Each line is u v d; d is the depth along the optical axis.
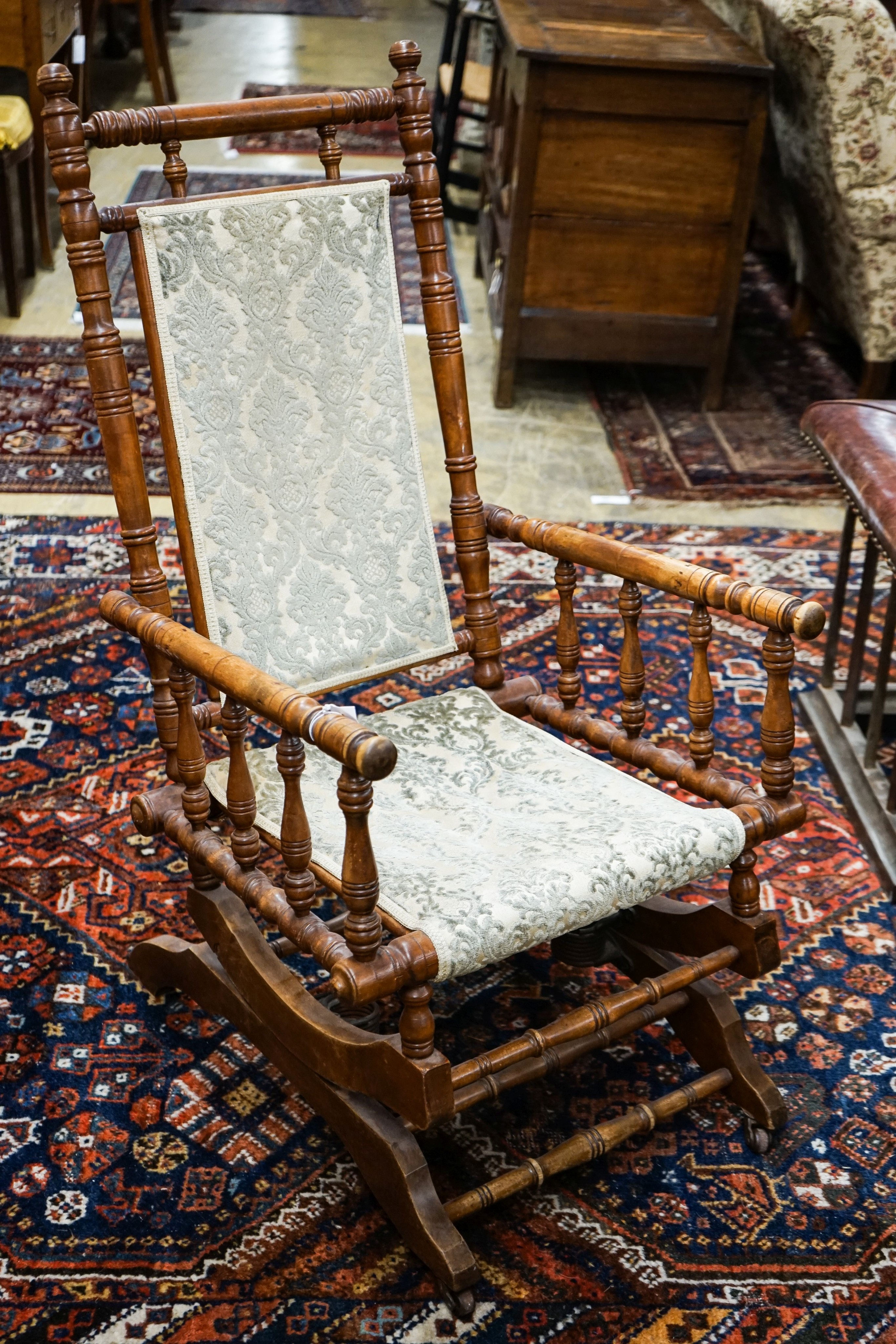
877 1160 1.83
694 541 3.48
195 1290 1.62
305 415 1.93
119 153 6.23
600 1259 1.67
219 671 1.55
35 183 4.89
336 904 2.27
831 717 2.76
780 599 1.67
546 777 1.88
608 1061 2.00
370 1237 1.70
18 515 3.46
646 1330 1.58
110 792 2.54
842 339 4.94
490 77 5.59
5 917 2.22
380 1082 1.58
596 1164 1.82
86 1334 1.56
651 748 1.94
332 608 1.99
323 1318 1.59
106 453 1.78
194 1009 2.07
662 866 1.64
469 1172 1.79
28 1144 1.81
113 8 7.76
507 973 2.18
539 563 3.41
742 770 2.64
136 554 1.81
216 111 1.80
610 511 3.63
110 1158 1.80
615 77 3.73
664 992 1.74
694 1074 1.97
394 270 1.99
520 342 4.13
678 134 3.83
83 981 2.10
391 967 1.44
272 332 1.88
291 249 1.88
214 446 1.85
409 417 2.03
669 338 4.14
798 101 3.78
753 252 5.85
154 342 1.79
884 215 3.68
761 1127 1.85
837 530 3.60
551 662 2.98
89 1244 1.68
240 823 1.70
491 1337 1.57
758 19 4.10
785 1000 2.10
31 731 2.70
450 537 3.47
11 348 4.40
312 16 9.80
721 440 4.07
